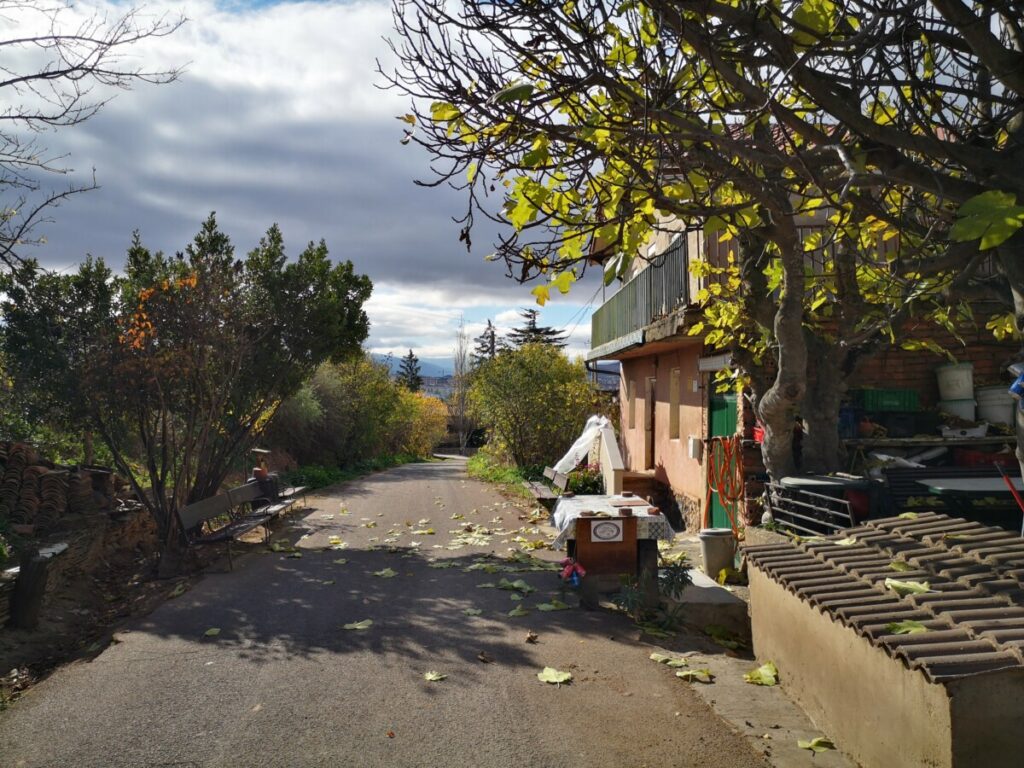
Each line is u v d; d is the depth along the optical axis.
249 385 12.05
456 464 35.88
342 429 26.94
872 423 9.74
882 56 3.28
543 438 22.98
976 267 4.25
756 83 3.65
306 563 9.82
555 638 6.47
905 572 4.80
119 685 5.43
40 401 10.04
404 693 5.23
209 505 10.34
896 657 3.60
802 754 4.29
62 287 9.93
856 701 4.15
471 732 4.60
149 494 12.36
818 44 3.12
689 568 8.38
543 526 12.86
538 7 3.21
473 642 6.37
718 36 3.44
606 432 15.95
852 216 4.03
